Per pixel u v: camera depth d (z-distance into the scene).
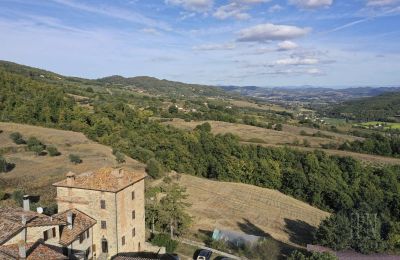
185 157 108.69
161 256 45.84
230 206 80.31
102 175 43.12
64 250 36.22
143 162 98.25
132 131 114.69
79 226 38.94
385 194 88.56
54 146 89.12
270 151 114.00
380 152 125.06
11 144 83.75
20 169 68.81
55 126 108.81
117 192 40.53
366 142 127.38
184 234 58.84
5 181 60.66
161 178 90.88
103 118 114.94
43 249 31.80
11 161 73.56
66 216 38.66
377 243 53.28
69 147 91.31
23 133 95.56
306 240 64.88
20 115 107.00
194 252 50.81
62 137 97.94
